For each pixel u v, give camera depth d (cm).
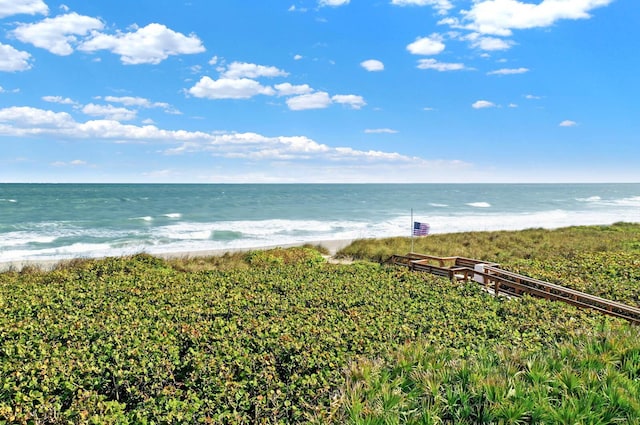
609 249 2616
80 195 10981
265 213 6288
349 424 531
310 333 898
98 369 709
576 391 579
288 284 1441
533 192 15925
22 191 13300
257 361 758
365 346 833
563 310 1141
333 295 1292
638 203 9225
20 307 1081
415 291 1377
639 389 572
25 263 2448
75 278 1574
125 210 6512
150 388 671
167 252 2966
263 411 606
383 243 3145
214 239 3691
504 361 694
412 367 682
